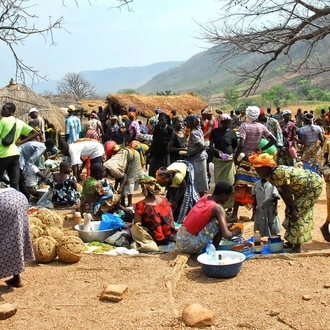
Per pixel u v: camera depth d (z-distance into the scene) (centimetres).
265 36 1270
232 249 721
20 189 1072
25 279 645
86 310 551
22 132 961
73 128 1535
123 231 793
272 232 761
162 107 2934
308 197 700
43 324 520
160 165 1080
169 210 787
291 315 519
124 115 1809
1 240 582
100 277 649
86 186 896
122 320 522
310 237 710
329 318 509
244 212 981
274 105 8531
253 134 872
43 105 2038
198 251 704
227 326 503
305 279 618
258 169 698
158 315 530
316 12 1239
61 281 638
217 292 589
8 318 535
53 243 709
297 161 1472
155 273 652
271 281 616
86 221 812
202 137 951
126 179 990
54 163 1164
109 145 1120
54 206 1050
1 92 2011
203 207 695
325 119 2588
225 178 925
